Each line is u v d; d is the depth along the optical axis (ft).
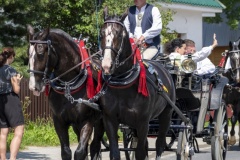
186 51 50.80
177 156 43.80
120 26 36.45
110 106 37.68
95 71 39.27
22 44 57.47
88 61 38.99
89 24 73.82
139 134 38.45
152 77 39.24
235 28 124.77
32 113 70.85
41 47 36.91
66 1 74.08
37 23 65.67
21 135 45.19
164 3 86.07
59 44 37.96
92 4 74.54
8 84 44.65
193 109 46.52
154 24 42.11
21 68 56.44
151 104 38.58
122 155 57.82
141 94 37.60
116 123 38.11
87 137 38.50
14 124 44.88
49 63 37.32
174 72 45.06
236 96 64.59
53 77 38.19
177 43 50.16
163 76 41.60
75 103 38.17
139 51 38.55
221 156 51.47
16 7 57.21
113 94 37.60
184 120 42.83
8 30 57.93
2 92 44.68
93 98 37.65
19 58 57.21
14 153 44.96
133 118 37.86
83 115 38.45
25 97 68.54
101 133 42.16
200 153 62.85
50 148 62.64
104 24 36.52
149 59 42.86
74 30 76.23
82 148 37.88
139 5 42.75
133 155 48.29
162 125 42.52
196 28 108.58
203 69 49.06
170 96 42.24
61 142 39.06
